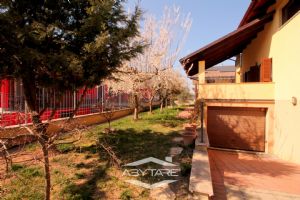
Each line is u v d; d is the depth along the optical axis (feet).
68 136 19.47
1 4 12.38
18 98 25.03
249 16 37.70
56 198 15.25
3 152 11.34
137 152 26.73
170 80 57.82
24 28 12.23
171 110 81.92
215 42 35.37
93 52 12.47
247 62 55.01
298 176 25.03
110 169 20.90
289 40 30.55
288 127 31.96
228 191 20.10
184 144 30.66
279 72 34.63
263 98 38.09
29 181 17.34
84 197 15.49
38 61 12.62
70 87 14.14
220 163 31.14
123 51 14.42
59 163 21.83
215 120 42.80
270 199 18.84
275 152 37.37
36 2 14.23
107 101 50.34
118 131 37.68
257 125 41.01
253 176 24.75
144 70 48.01
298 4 29.76
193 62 39.83
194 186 16.53
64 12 14.51
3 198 14.82
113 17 13.43
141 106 71.10
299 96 28.09
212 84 40.16
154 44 48.01
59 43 13.65
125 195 16.14
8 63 13.44
